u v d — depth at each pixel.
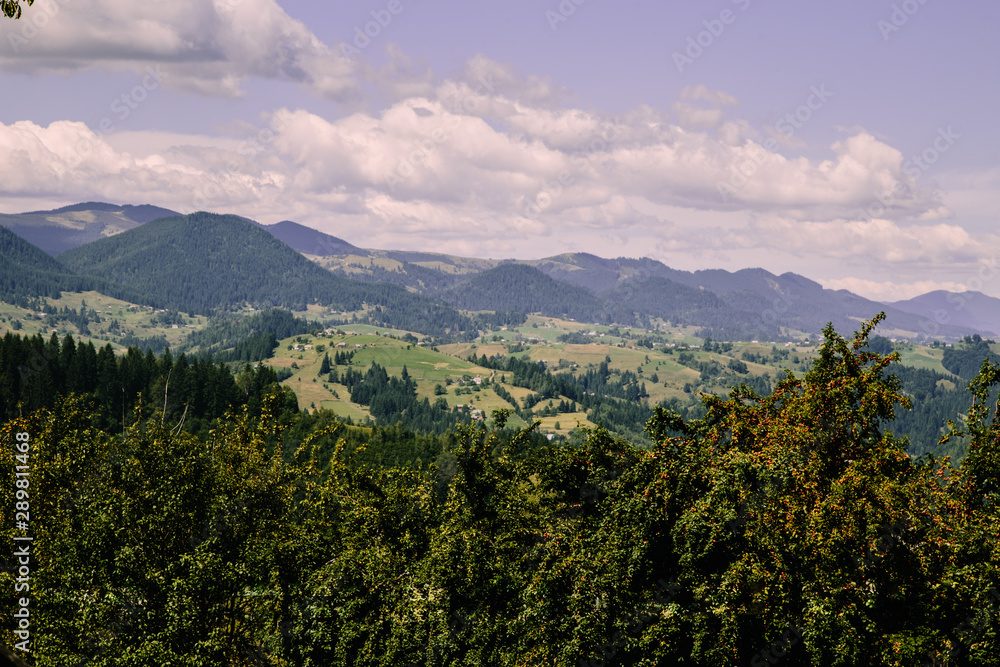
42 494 36.69
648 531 24.38
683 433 27.70
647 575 24.48
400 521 34.62
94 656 30.03
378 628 30.48
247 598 32.16
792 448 22.95
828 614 20.19
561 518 29.30
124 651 29.17
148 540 32.91
